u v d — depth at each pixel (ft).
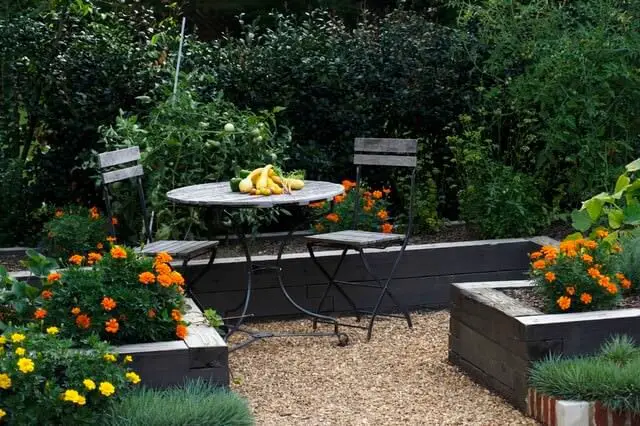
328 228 22.33
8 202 23.26
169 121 21.66
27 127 23.72
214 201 17.13
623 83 23.00
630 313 14.83
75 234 20.10
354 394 15.79
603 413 13.42
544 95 22.91
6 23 22.90
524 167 24.47
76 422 11.87
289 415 14.85
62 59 22.82
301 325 20.24
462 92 24.32
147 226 19.36
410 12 26.71
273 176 18.34
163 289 13.96
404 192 24.35
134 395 12.89
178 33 25.30
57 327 13.47
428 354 17.90
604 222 21.65
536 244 21.59
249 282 18.43
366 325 20.13
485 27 24.40
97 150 23.25
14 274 18.76
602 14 23.31
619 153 23.59
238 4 39.24
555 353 14.40
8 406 11.62
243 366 17.37
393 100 24.14
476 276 21.54
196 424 12.39
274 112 22.81
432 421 14.47
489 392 15.60
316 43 24.29
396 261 19.62
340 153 24.44
